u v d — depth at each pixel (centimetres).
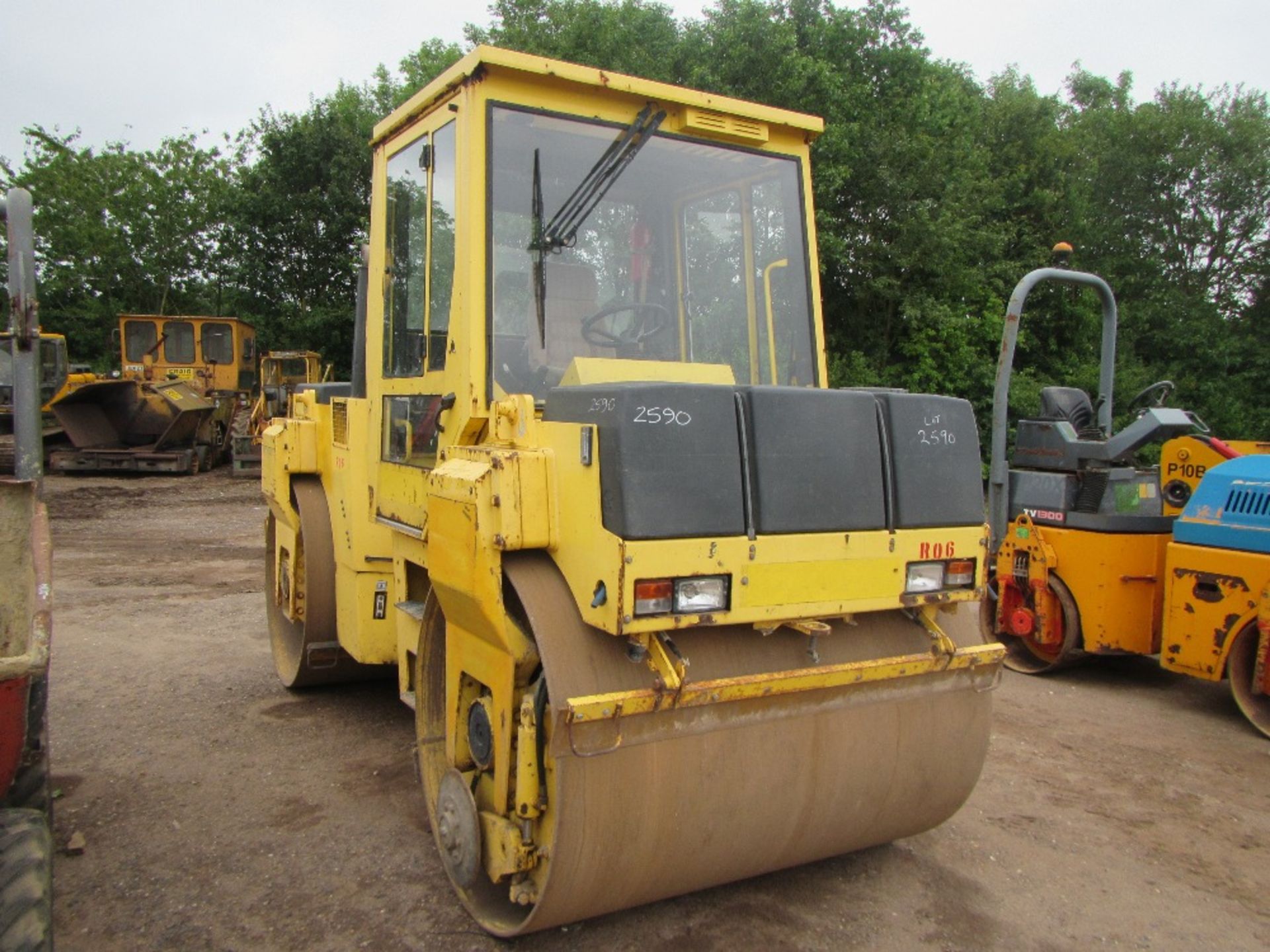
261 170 2495
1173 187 2331
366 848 387
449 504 314
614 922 331
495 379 342
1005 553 669
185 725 526
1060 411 693
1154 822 422
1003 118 2050
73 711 548
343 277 2536
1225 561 550
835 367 1639
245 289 2558
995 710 575
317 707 557
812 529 286
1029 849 394
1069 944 326
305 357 2061
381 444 432
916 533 305
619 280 371
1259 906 354
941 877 368
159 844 390
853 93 1576
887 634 330
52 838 305
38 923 238
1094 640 619
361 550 449
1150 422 616
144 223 3077
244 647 683
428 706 380
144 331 2066
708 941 321
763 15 1561
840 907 344
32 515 337
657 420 266
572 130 360
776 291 403
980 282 1756
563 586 287
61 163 3106
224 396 2048
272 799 433
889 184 1559
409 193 404
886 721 327
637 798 281
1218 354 2095
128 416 1852
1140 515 626
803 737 309
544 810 288
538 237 354
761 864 320
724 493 273
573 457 280
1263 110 2370
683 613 266
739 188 395
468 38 2270
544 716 290
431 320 379
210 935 326
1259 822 425
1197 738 529
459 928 329
